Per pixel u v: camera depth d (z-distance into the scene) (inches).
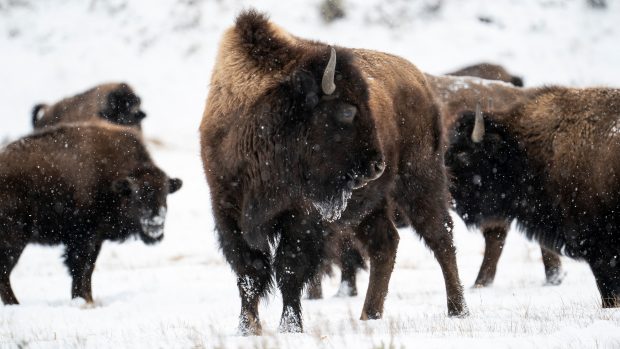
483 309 1127.6
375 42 6702.8
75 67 6717.5
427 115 1144.2
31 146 1515.7
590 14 7293.3
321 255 927.0
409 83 1127.6
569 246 1219.9
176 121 5585.6
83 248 1515.7
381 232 1082.1
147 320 1131.3
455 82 1859.0
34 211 1488.7
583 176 1191.6
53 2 7711.6
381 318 1053.2
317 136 921.5
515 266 1914.4
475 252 2279.8
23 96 6274.6
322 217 927.7
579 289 1379.2
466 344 724.0
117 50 6875.0
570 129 1225.4
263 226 911.0
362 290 1557.6
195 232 2908.5
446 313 1104.8
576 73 6525.6
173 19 7111.2
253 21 975.0
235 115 925.8
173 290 1578.5
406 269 1882.4
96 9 7480.3
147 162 1620.3
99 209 1541.6
